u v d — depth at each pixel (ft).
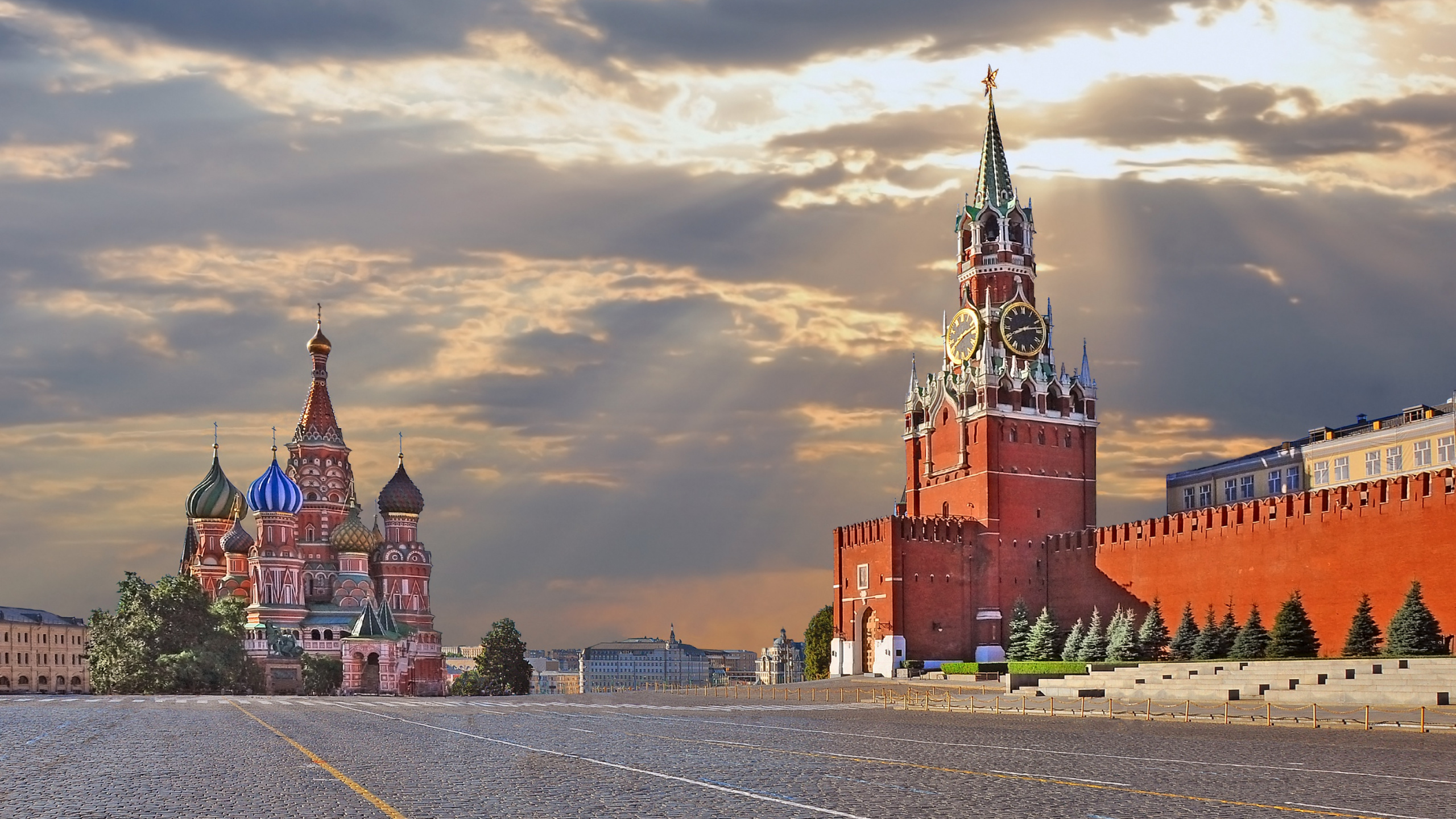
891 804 89.25
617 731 182.50
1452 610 298.97
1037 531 458.91
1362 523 325.83
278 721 222.07
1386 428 397.39
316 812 86.48
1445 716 196.13
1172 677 270.46
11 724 209.87
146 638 535.60
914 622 447.42
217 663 545.85
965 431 469.16
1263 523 358.02
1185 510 484.33
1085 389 475.72
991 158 499.51
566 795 95.30
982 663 399.44
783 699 345.51
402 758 131.34
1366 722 186.19
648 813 84.94
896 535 449.06
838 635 474.90
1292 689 240.94
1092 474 471.21
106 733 182.09
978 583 454.81
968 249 490.90
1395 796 93.66
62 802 93.25
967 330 483.10
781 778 107.65
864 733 176.96
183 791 100.01
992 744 152.25
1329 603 333.62
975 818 81.71
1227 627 344.28
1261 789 98.37
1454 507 300.81
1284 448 446.60
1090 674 302.04
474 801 91.76
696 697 377.50
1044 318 483.10
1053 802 90.22
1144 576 404.57
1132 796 93.45
